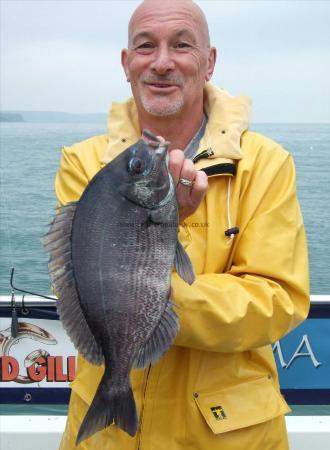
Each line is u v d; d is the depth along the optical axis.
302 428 3.46
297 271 2.22
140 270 1.89
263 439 2.23
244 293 2.08
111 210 1.88
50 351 3.54
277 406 2.25
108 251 1.89
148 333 1.93
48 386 3.56
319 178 13.98
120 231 1.88
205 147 2.26
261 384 2.27
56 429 3.47
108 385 1.93
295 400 3.54
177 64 2.17
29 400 3.57
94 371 2.30
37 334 3.53
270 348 2.37
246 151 2.30
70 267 1.91
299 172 14.76
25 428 3.48
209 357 2.21
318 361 3.52
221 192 2.26
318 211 10.92
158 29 2.17
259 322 2.08
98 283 1.89
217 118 2.31
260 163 2.28
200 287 2.04
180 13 2.17
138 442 2.22
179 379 2.24
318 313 3.50
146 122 2.31
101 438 2.27
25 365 3.55
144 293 1.90
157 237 1.88
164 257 1.89
